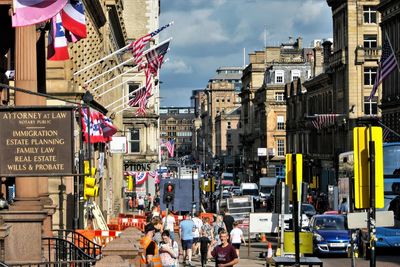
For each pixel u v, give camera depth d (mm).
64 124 24109
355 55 104562
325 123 110438
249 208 64625
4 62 36188
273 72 171250
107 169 66750
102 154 56938
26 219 25609
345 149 106312
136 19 125125
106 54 68125
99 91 61438
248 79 199750
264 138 172000
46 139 24125
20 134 24078
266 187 109062
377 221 24625
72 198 39656
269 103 169250
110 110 71562
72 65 43312
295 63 171000
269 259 33500
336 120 110125
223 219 44656
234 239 41156
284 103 169000
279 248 36875
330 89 116562
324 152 119188
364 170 22219
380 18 101938
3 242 24422
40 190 31641
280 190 35812
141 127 113438
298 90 140625
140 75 98438
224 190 116250
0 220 24984
